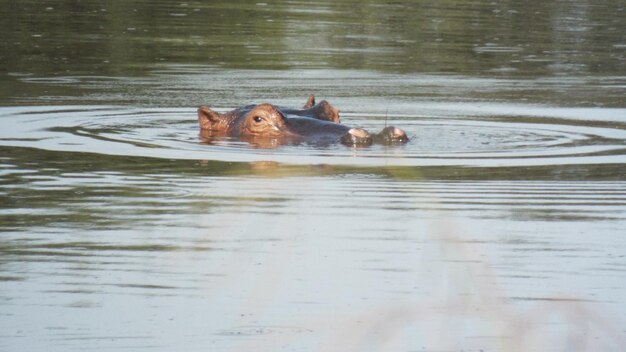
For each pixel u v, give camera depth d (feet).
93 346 84.33
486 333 88.38
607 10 380.58
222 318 90.58
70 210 120.16
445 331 88.22
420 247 109.19
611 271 102.42
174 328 87.97
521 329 87.86
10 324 88.43
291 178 137.28
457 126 182.39
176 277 99.40
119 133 168.45
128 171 139.85
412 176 139.13
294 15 345.72
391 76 247.09
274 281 98.37
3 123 174.19
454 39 308.19
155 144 159.33
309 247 108.47
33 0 356.79
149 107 195.52
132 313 90.99
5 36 284.61
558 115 196.85
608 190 133.39
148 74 238.07
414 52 284.20
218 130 170.09
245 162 147.13
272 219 117.91
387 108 202.08
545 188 134.00
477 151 157.99
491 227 116.47
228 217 118.11
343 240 111.04
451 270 102.17
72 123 176.24
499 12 367.86
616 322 89.45
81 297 94.32
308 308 92.73
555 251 108.58
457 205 124.98
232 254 105.91
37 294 94.63
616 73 260.21
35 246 107.14
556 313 91.35
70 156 148.77
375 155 153.17
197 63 256.52
